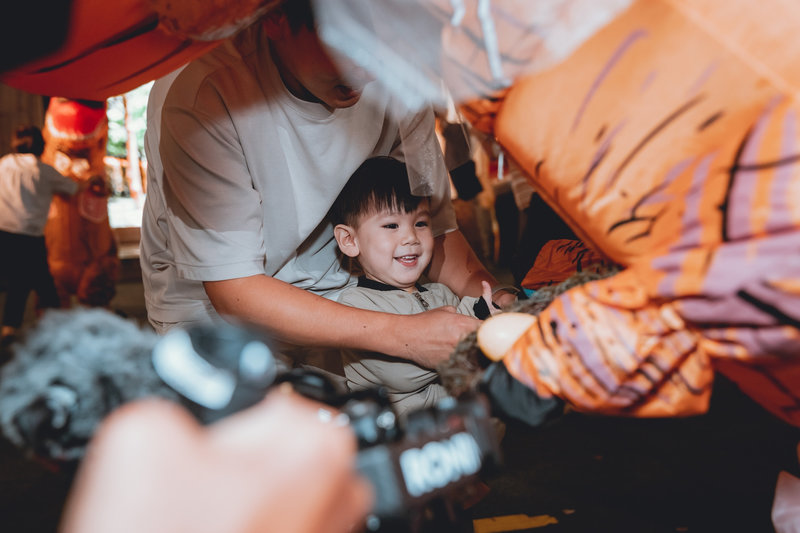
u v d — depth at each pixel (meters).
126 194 8.63
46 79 1.23
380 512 0.81
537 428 1.17
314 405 0.92
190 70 1.83
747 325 0.98
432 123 1.96
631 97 1.02
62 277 5.82
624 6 1.01
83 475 0.61
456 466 0.89
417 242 2.11
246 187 1.84
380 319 1.71
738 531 2.47
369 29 1.21
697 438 3.27
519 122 1.11
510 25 1.05
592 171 1.06
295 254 2.11
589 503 2.74
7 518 2.78
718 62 0.97
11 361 0.84
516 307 1.26
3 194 5.45
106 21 1.13
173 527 0.58
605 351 1.08
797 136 0.92
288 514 0.62
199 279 1.82
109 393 0.79
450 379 1.27
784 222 0.92
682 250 1.02
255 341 0.76
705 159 0.99
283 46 1.73
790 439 3.11
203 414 0.71
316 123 1.88
